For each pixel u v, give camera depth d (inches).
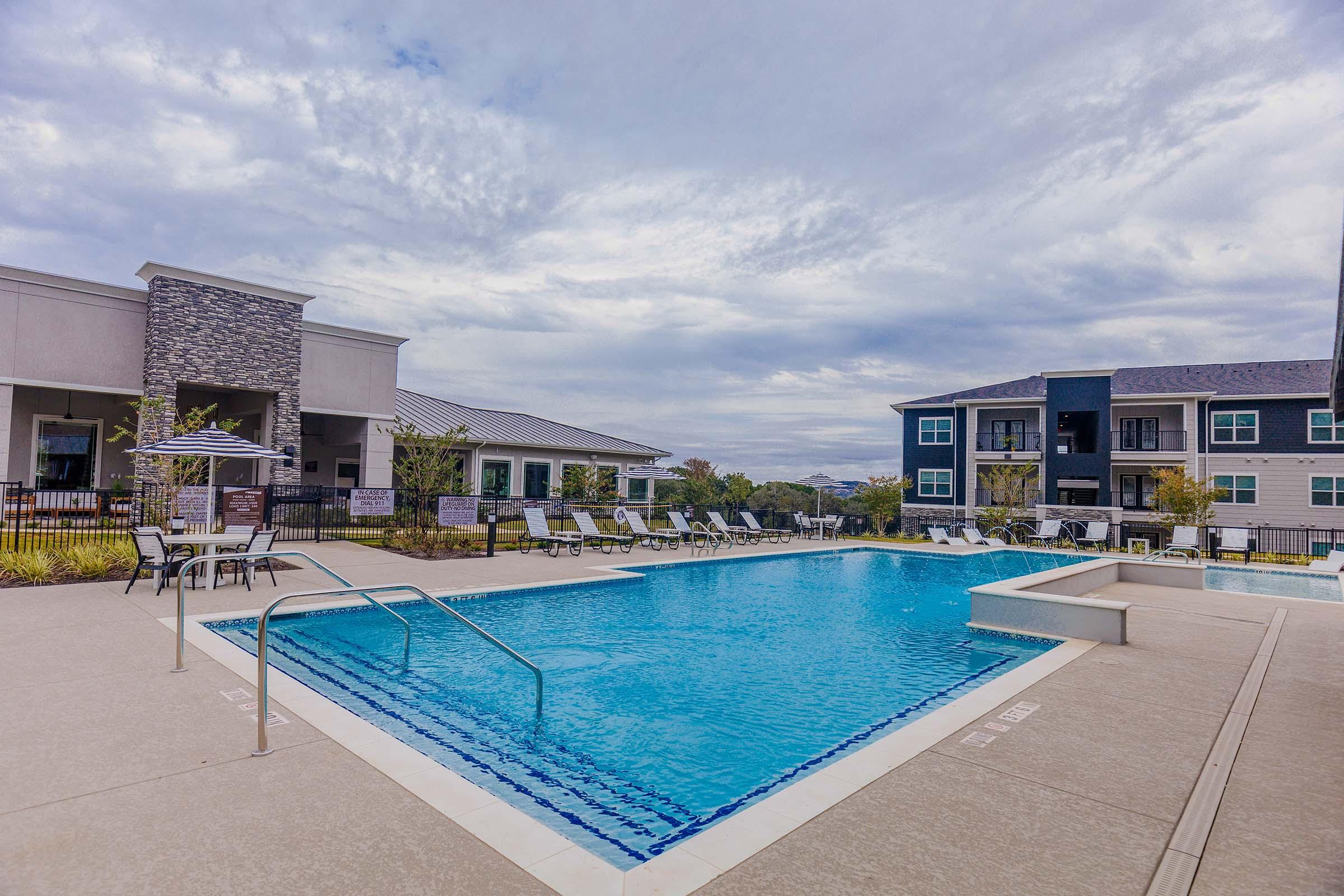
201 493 447.8
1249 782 145.2
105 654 231.5
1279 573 662.5
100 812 121.1
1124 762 156.0
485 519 751.1
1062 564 722.8
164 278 709.9
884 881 103.2
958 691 249.0
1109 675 239.0
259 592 371.2
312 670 247.4
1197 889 102.7
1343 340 226.4
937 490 1261.1
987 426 1228.5
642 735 199.3
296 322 814.5
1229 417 1065.5
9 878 99.4
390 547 615.8
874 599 469.4
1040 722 185.2
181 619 214.4
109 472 781.3
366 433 909.8
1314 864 111.0
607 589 473.7
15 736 156.7
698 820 146.6
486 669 261.1
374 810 124.3
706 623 370.6
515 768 173.2
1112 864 110.0
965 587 530.3
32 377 661.3
